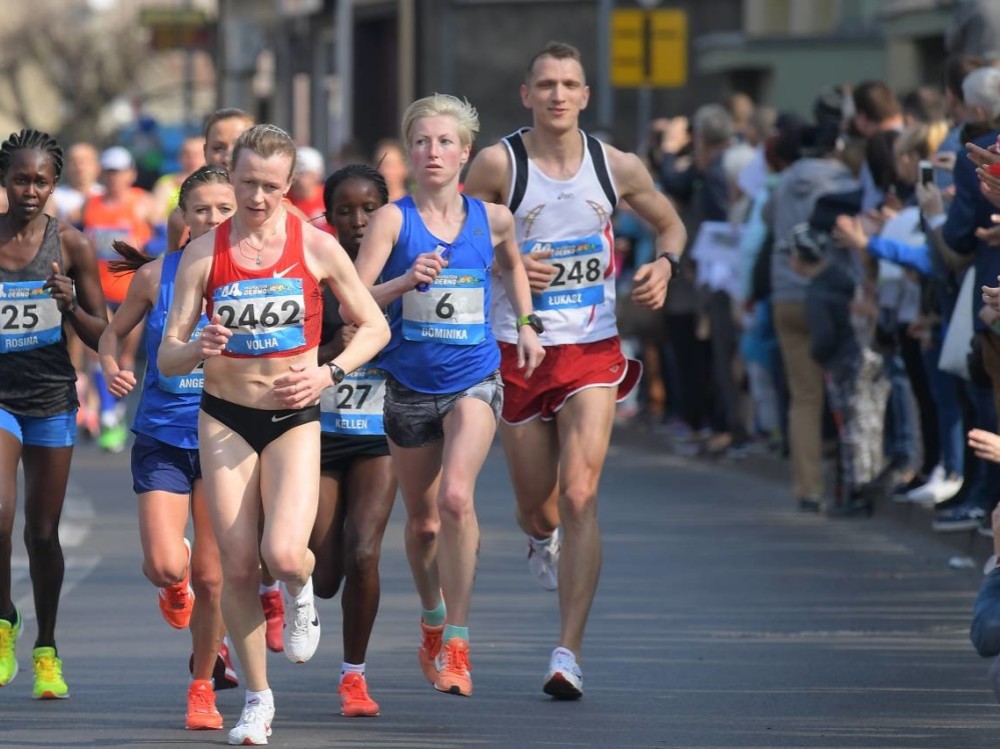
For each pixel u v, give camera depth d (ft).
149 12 520.01
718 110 176.65
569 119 91.45
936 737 78.74
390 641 102.32
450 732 80.74
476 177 92.43
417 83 334.65
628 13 212.43
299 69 435.94
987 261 104.53
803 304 147.64
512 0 332.19
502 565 128.26
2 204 181.68
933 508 133.49
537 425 92.94
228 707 87.76
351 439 87.40
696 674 92.17
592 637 101.76
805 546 133.49
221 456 77.56
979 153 94.53
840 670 92.63
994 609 75.15
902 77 236.22
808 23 278.46
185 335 77.56
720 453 184.96
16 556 134.82
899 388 145.38
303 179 170.91
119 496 167.94
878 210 139.54
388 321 86.22
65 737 80.59
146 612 112.57
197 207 85.71
